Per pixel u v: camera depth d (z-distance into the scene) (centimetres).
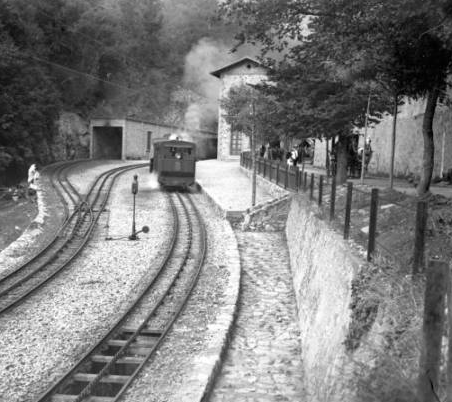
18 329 1097
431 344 450
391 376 514
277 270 1642
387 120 2777
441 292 446
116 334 1080
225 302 1275
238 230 2220
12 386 862
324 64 1374
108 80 6638
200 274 1536
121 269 1581
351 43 1158
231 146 5344
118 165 4847
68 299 1297
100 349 1002
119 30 6606
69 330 1101
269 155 3294
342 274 837
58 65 5325
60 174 3847
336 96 1673
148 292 1362
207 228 2189
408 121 2498
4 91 3903
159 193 3238
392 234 827
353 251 887
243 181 3553
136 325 1135
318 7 1138
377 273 723
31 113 4091
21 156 4069
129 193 3169
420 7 848
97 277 1492
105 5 6606
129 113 6675
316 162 3791
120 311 1223
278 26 1243
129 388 846
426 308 452
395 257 733
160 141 3756
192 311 1223
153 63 7725
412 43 1066
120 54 6619
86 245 1873
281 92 1834
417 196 1018
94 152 5700
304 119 1812
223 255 1755
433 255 660
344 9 1105
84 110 6019
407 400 485
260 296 1388
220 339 1027
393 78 1212
